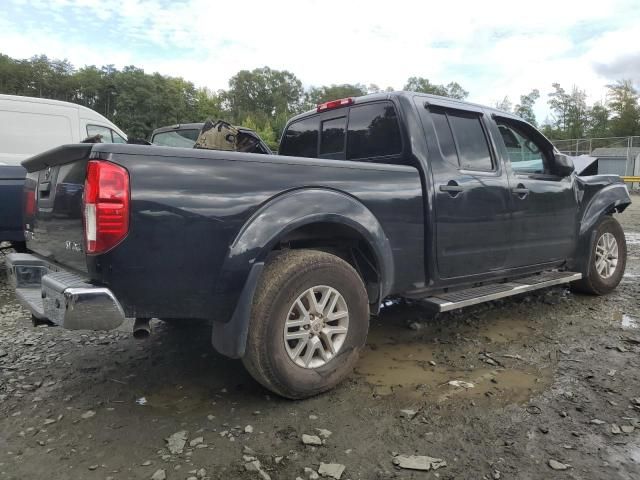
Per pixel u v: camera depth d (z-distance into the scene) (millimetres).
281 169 2832
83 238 2449
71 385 3168
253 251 2639
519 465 2264
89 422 2689
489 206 3928
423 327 4270
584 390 3025
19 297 3006
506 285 4184
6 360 3596
